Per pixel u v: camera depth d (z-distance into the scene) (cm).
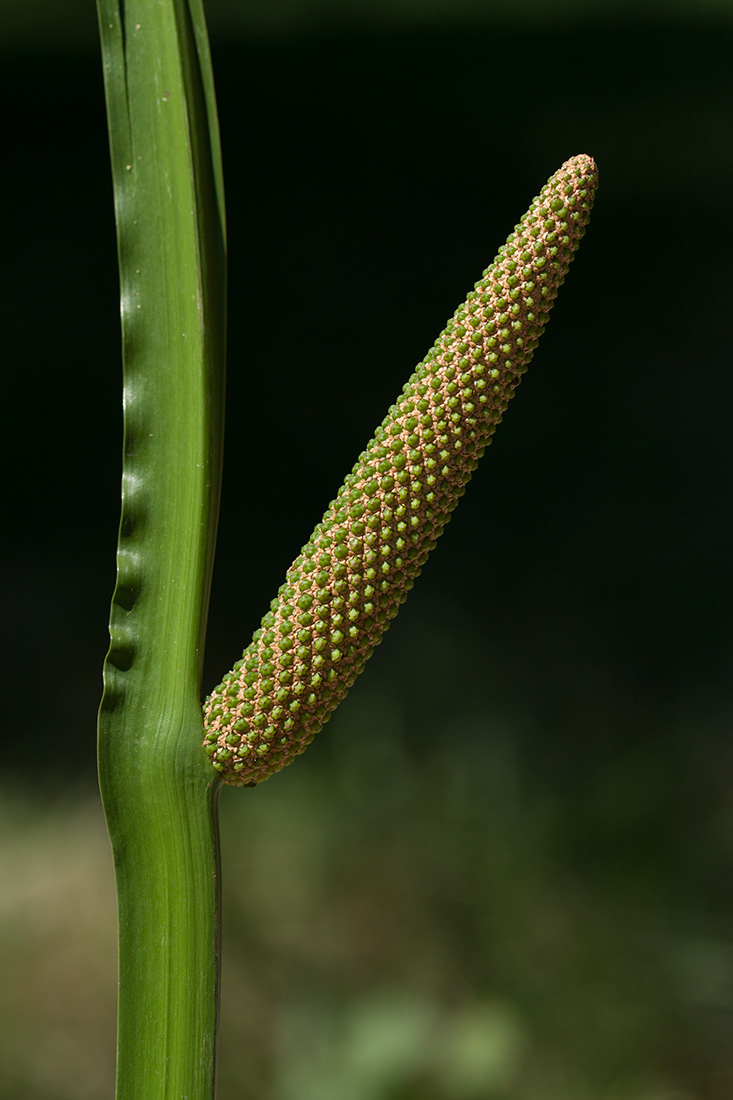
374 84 326
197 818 41
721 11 463
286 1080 72
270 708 41
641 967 83
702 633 126
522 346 41
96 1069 76
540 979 82
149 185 42
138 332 42
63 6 396
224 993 80
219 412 42
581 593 134
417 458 41
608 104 328
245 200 249
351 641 41
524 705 113
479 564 141
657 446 165
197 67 42
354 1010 76
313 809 97
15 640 123
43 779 101
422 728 108
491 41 381
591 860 93
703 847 94
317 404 175
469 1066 73
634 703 115
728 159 287
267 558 142
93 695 114
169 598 41
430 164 269
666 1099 74
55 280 207
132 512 42
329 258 224
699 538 143
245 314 202
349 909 88
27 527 145
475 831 95
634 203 258
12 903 87
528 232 41
